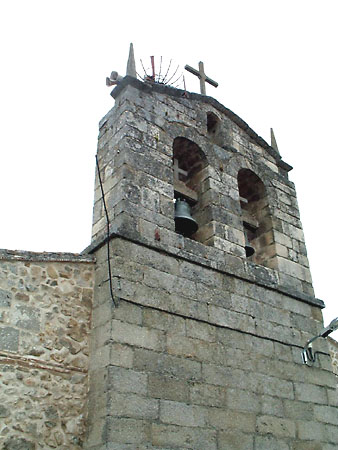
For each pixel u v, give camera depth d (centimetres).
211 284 820
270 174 1110
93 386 664
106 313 699
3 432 599
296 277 986
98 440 613
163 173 880
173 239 814
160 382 677
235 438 710
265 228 1036
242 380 770
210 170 970
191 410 686
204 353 747
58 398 654
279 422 777
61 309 714
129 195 805
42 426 627
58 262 744
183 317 752
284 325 891
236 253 902
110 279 711
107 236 750
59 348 685
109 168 870
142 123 910
